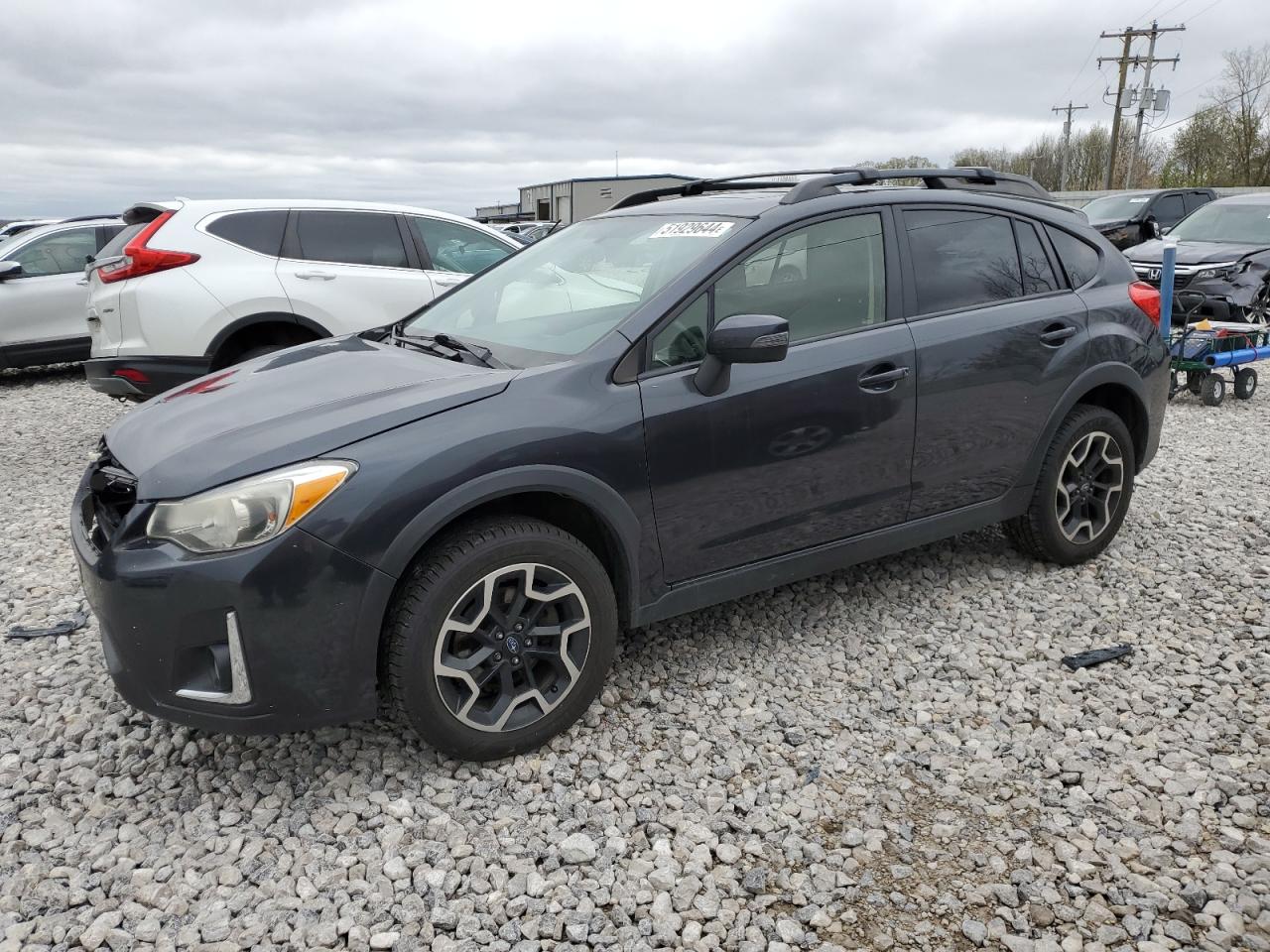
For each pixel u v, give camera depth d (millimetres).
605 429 2912
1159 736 3041
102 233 10695
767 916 2322
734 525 3246
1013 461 3914
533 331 3357
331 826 2662
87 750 3059
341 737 3080
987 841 2584
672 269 3277
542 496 3014
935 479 3701
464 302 3893
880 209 3627
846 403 3371
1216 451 6449
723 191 4141
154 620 2539
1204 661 3502
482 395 2828
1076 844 2557
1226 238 11617
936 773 2887
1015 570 4305
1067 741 3020
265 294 6395
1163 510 5125
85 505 2947
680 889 2406
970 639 3707
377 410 2746
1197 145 42844
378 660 2725
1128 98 46375
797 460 3311
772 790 2809
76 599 4242
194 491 2547
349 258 6832
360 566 2561
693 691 3359
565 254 3816
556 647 2949
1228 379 9242
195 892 2430
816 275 3426
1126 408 4355
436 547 2719
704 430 3090
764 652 3631
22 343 10148
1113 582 4172
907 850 2555
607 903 2387
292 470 2547
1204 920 2281
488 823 2672
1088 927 2277
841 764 2930
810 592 4133
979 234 3881
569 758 2961
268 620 2512
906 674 3451
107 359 6203
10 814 2742
